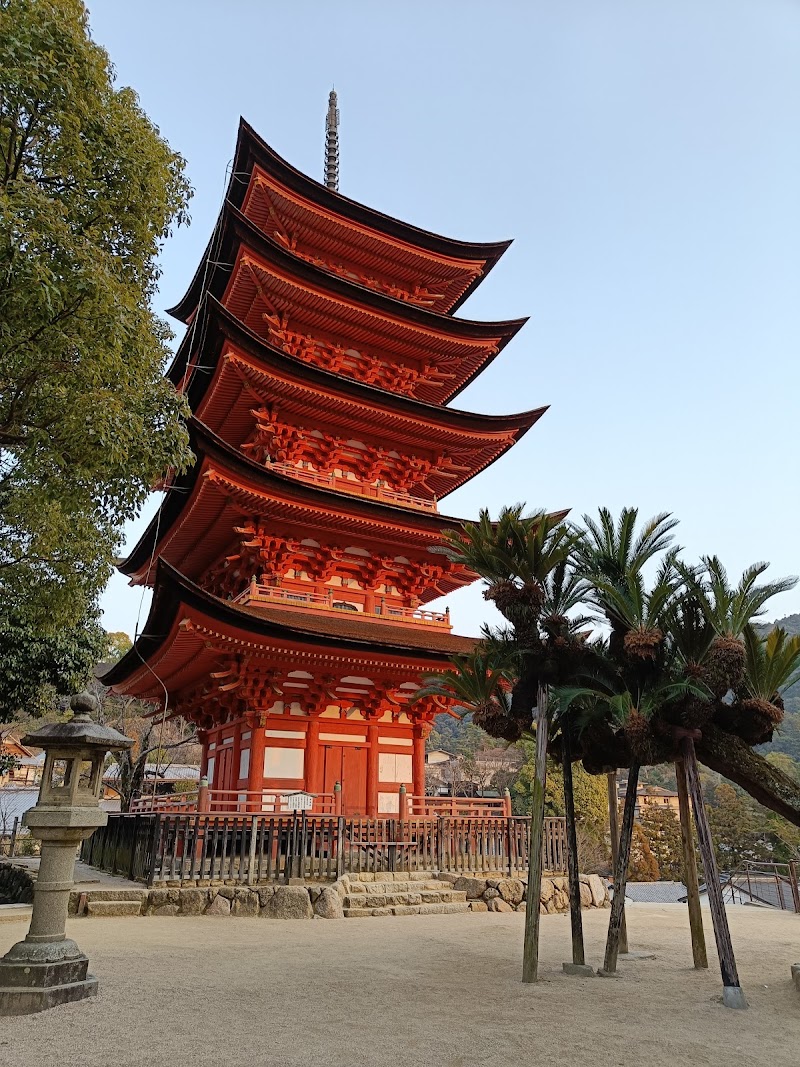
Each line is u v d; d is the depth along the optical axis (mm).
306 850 20844
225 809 26609
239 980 11273
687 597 13102
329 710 27734
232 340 27109
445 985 11477
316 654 25109
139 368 13375
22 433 13367
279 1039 8203
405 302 33688
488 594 13648
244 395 30297
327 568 29969
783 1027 9695
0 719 28203
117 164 12883
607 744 14062
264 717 26047
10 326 11078
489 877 22375
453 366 37250
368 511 28953
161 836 19234
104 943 14062
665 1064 7883
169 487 27609
